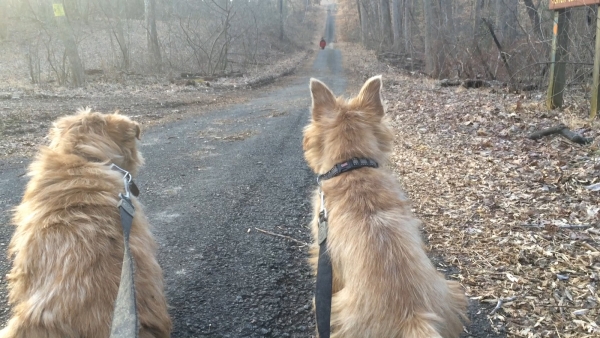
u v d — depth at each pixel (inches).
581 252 50.1
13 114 137.7
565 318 39.6
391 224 28.6
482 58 211.5
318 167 37.0
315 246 34.5
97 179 31.0
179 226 58.3
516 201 65.8
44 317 24.1
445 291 27.1
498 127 111.3
